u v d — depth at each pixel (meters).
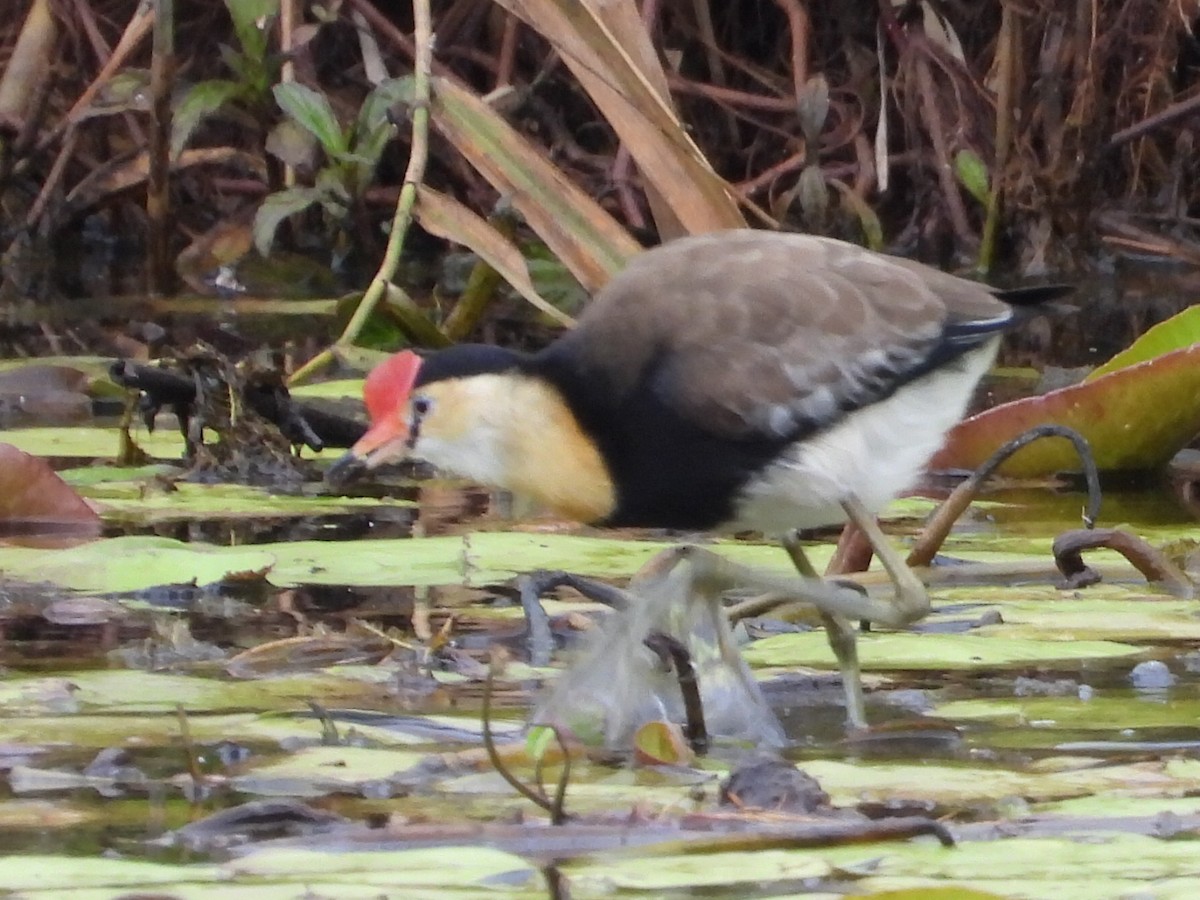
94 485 10.58
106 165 17.89
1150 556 8.56
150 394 11.12
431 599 8.30
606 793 5.74
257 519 9.96
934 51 17.81
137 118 18.06
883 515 10.09
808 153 16.47
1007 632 7.81
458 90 12.98
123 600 8.23
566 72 17.95
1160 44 17.38
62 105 18.28
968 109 17.94
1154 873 4.90
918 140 17.97
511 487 7.68
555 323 15.11
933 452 7.71
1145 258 17.72
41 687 6.80
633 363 7.46
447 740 6.28
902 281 7.59
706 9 18.12
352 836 5.19
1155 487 10.94
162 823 5.36
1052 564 8.87
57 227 17.78
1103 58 17.55
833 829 5.20
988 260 17.50
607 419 7.50
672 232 12.93
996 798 5.66
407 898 4.67
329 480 7.76
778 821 5.38
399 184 18.11
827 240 7.84
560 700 6.56
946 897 4.52
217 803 5.57
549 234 12.70
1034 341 14.66
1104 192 18.06
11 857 4.96
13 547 9.07
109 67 17.06
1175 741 6.32
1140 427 10.77
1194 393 10.66
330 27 18.27
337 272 17.52
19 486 9.61
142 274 17.72
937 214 18.02
